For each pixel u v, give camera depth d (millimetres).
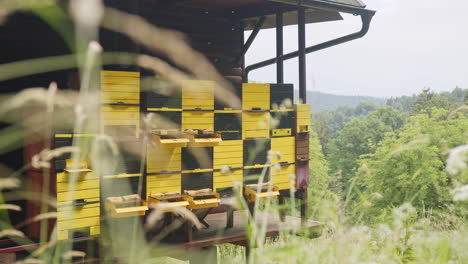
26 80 6562
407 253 1910
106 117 5480
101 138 1340
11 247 4637
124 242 4777
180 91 6227
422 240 1986
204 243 5574
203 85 6469
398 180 24422
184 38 9016
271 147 7184
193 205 5738
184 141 6008
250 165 6914
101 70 5406
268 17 10078
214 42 9586
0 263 4520
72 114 4684
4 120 4012
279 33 9133
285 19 10320
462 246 1883
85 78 985
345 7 7926
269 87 7211
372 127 68562
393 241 1872
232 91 6785
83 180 5117
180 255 5367
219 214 7516
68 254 1541
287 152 7422
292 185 1749
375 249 1817
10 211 5379
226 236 5859
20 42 7070
